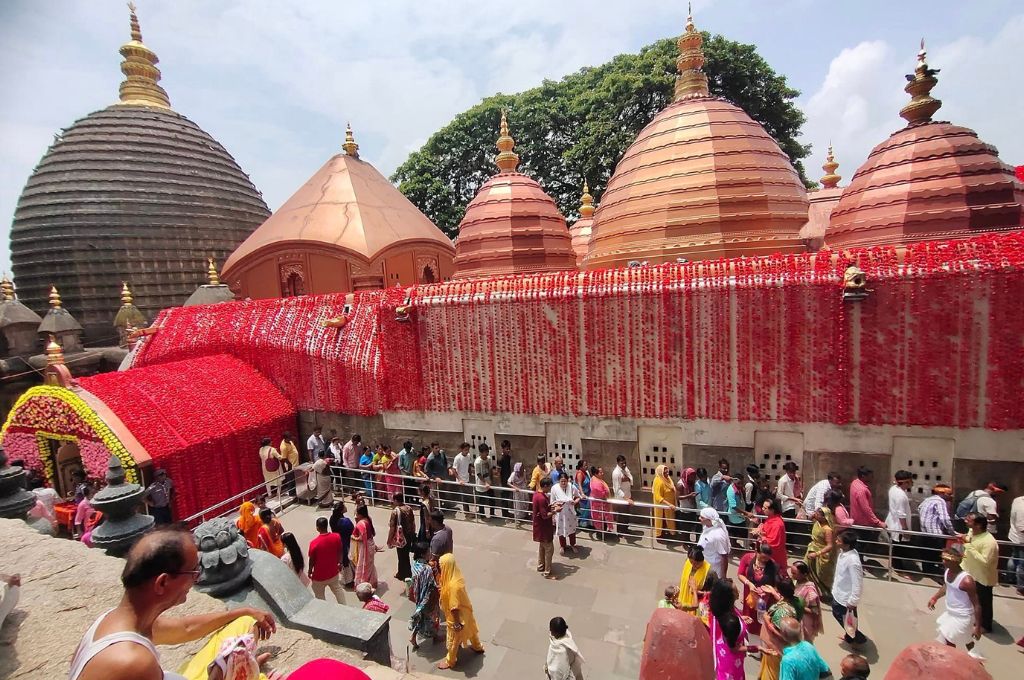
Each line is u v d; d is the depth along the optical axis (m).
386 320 14.70
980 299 9.44
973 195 10.56
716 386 11.43
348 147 25.30
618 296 12.08
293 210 23.22
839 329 10.38
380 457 13.72
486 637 8.36
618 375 12.30
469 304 13.65
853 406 10.42
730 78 29.69
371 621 5.23
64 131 29.72
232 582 5.57
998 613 8.12
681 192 13.79
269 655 4.52
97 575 5.22
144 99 31.02
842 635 7.88
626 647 7.97
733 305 11.14
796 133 32.09
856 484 9.73
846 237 11.73
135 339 19.05
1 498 7.73
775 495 10.43
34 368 23.19
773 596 7.07
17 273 28.23
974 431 9.66
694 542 10.77
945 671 3.19
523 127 33.94
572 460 13.02
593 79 34.38
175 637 3.46
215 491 14.30
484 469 12.55
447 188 36.25
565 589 9.55
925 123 11.51
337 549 8.88
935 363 9.80
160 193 28.64
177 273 28.89
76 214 27.30
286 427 16.53
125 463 12.64
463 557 10.84
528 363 13.17
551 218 17.27
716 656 6.11
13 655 4.04
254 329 17.53
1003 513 9.57
